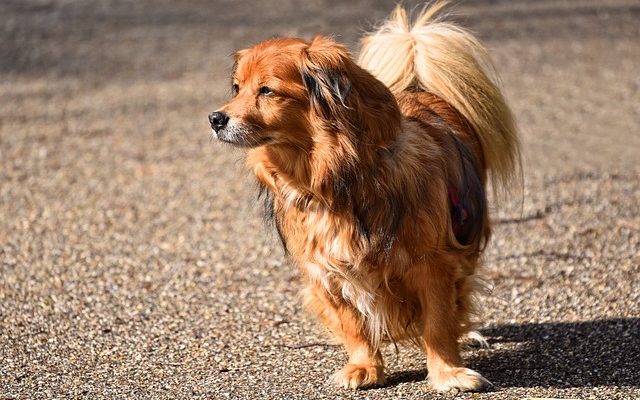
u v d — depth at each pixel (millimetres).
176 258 10750
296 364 7742
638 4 26625
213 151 15578
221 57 22391
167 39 24484
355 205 6684
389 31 8711
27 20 26594
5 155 15469
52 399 7066
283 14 26594
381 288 6934
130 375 7559
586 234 10906
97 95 19547
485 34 23625
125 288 9773
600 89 18562
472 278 7391
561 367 7426
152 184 13883
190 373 7578
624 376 7152
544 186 12883
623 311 8547
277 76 6699
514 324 8492
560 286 9352
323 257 6879
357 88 6590
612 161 13992
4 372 7645
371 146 6602
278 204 7164
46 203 13031
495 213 11766
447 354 7117
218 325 8711
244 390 7164
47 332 8570
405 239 6746
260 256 10750
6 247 11164
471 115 8172
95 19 26844
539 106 17516
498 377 7297
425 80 8188
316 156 6660
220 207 12742
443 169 7000
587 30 23875
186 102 18797
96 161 15141
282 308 9125
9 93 19797
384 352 8062
